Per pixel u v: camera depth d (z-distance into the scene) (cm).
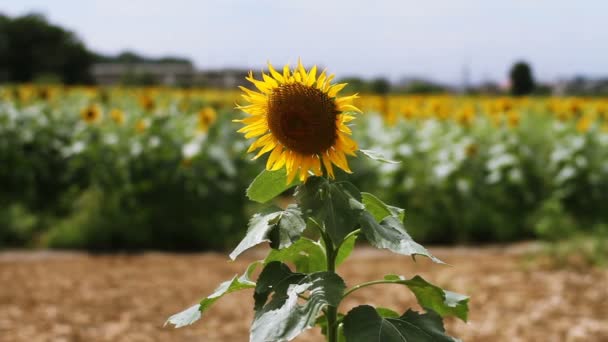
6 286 680
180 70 4253
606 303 599
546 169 1100
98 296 645
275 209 202
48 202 1082
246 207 1016
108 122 1108
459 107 1692
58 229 931
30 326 545
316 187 197
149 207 952
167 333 534
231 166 991
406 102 1673
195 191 972
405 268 762
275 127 199
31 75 5944
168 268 781
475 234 980
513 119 1177
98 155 996
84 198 950
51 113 1250
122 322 563
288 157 204
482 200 1047
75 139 1073
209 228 948
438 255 852
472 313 584
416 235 979
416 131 1248
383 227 198
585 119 1159
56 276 730
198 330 543
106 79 5812
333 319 217
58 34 6047
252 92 204
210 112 1023
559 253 755
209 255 875
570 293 632
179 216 959
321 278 196
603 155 1116
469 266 766
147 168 973
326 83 201
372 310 204
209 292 666
